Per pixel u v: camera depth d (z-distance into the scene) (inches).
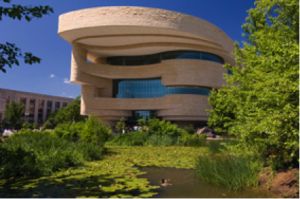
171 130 673.0
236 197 179.9
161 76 1462.8
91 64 1448.1
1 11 145.8
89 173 253.9
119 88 1576.0
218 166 233.9
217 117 690.2
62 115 1521.9
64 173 253.8
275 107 153.5
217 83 1414.9
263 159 247.4
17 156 200.5
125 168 283.3
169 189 199.5
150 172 269.3
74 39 1371.8
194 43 1360.7
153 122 713.6
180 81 1382.9
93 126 461.4
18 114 1232.2
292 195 169.8
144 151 462.0
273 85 148.3
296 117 141.3
